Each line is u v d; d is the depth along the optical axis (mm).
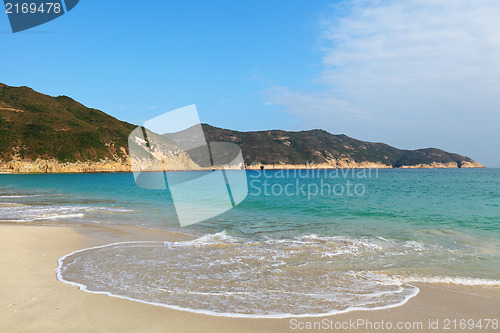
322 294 4840
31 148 91688
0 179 58500
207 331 3504
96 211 15117
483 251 7770
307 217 13789
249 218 13445
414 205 18266
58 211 14891
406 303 4555
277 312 4094
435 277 5785
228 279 5461
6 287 4668
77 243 8172
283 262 6645
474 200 21281
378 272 6035
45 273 5441
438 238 9367
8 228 9492
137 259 6680
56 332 3334
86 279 5199
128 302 4227
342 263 6629
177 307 4125
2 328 3395
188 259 6770
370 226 11570
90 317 3734
